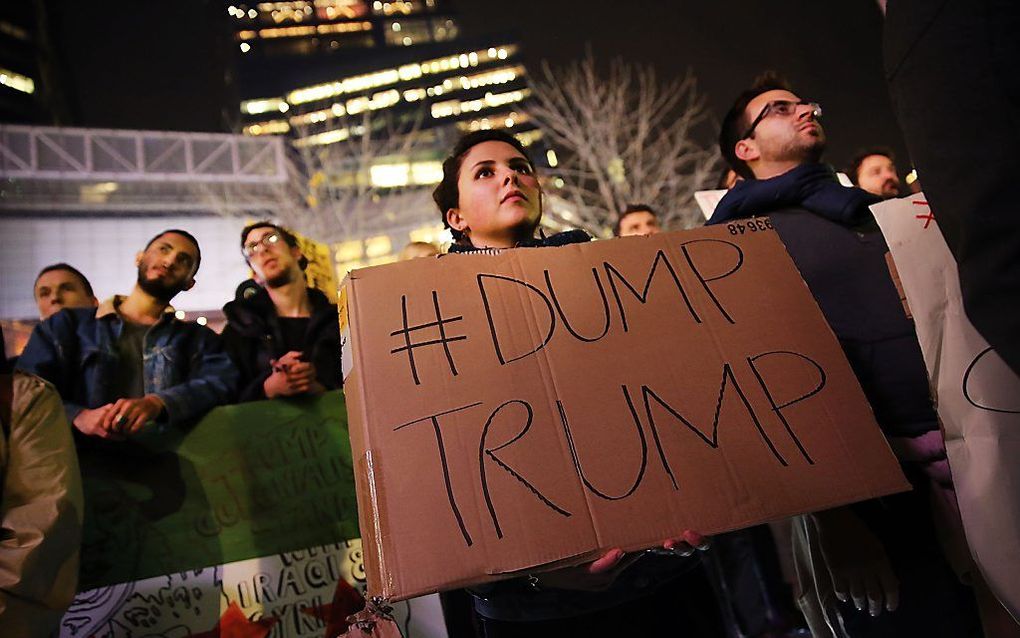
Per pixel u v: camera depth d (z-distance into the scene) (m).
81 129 21.27
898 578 1.48
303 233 21.02
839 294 1.58
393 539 1.07
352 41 70.31
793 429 1.22
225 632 1.93
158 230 21.17
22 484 1.45
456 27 72.81
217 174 21.28
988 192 0.96
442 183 1.89
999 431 1.22
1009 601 1.20
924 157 1.04
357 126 52.69
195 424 2.12
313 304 2.83
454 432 1.15
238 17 67.50
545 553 1.07
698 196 2.37
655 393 1.22
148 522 1.98
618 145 14.17
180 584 1.95
